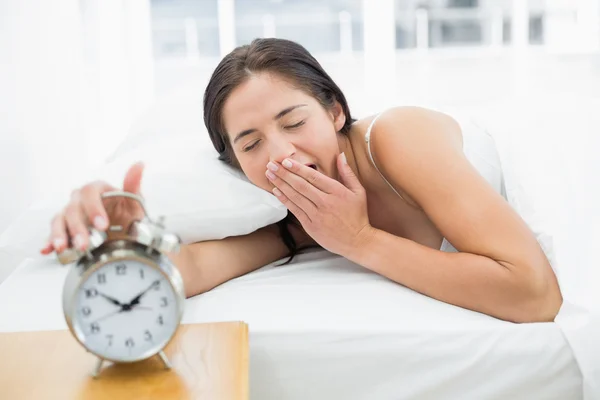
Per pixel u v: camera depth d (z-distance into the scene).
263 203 1.42
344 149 1.46
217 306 1.27
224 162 1.51
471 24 3.64
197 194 1.41
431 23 3.66
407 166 1.35
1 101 2.21
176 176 1.44
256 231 1.53
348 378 1.18
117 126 3.23
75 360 0.96
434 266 1.28
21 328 1.19
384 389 1.17
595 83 3.45
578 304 1.21
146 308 0.92
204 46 3.72
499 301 1.23
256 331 1.17
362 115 2.13
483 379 1.17
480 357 1.16
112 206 1.00
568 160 1.56
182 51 3.72
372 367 1.17
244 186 1.43
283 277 1.41
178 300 0.93
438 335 1.17
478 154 1.61
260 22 3.66
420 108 1.48
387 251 1.33
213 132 1.44
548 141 1.62
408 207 1.46
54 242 0.90
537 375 1.17
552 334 1.18
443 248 1.49
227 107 1.34
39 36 2.50
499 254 1.24
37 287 1.38
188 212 1.40
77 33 2.82
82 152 2.79
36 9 2.50
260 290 1.34
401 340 1.17
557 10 3.50
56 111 2.60
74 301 0.90
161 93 3.72
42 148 2.47
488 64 3.65
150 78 3.46
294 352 1.17
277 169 1.30
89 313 0.91
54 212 1.47
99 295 0.91
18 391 0.88
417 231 1.49
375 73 3.47
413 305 1.26
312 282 1.38
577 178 1.51
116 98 3.23
